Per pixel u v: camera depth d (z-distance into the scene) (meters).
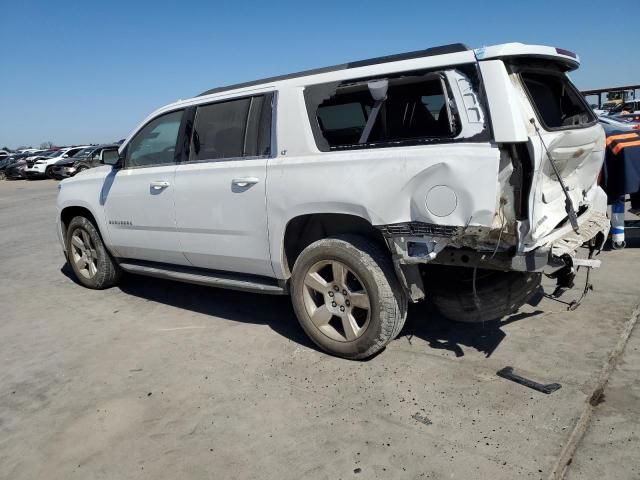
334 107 3.63
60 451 2.92
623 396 3.04
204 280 4.61
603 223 3.80
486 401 3.11
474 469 2.54
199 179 4.35
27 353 4.30
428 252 3.21
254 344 4.15
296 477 2.58
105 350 4.25
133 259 5.42
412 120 3.32
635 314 4.16
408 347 3.90
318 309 3.80
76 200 5.63
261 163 3.94
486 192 2.92
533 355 3.63
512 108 2.91
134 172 4.96
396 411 3.07
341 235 3.68
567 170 3.49
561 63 3.58
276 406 3.22
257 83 4.20
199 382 3.59
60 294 5.93
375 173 3.30
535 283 3.66
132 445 2.93
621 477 2.41
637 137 5.70
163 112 4.80
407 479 2.51
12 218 13.25
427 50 3.39
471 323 4.25
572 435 2.72
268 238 3.96
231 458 2.76
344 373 3.57
